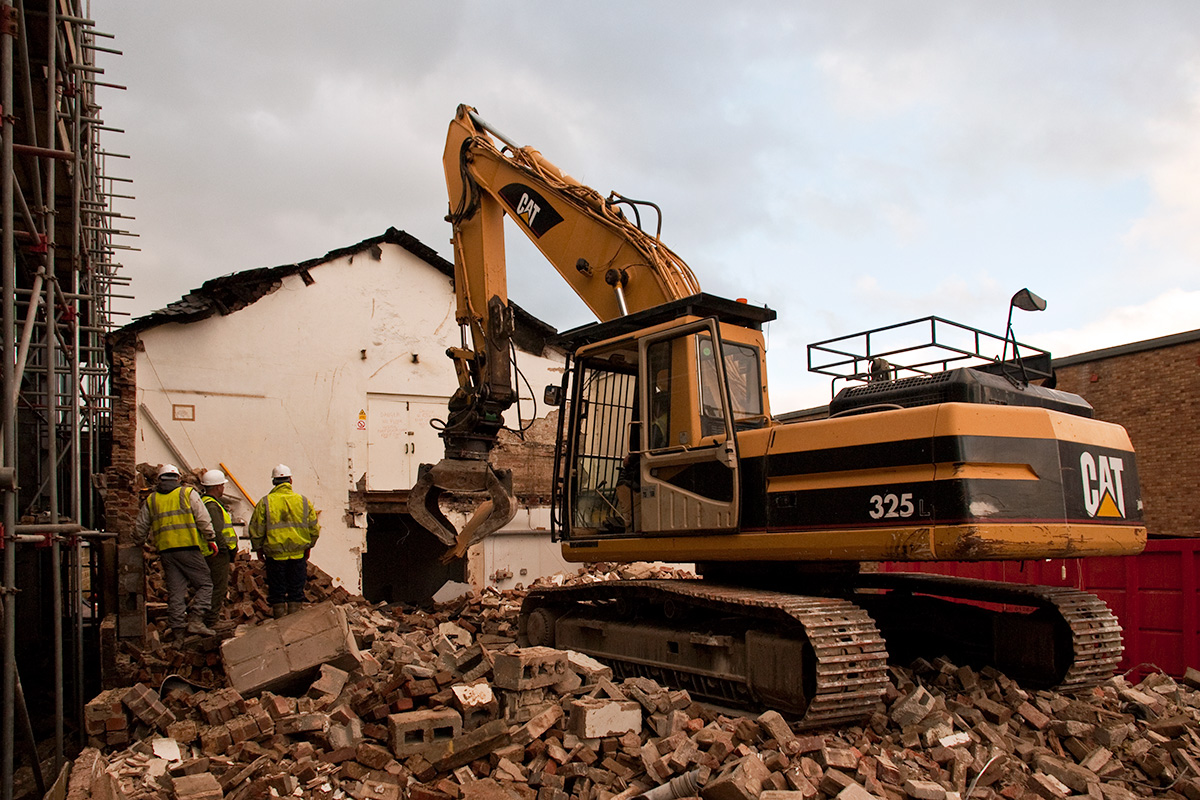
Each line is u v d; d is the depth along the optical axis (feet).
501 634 29.71
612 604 25.34
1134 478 21.70
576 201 25.86
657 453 22.50
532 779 16.28
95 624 33.91
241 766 15.79
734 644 20.51
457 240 28.48
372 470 44.29
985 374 20.17
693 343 22.24
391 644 24.61
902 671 21.56
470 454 25.38
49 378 19.60
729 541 21.18
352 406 44.01
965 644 24.75
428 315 46.62
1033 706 20.42
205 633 24.12
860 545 18.80
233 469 40.65
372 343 44.86
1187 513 45.93
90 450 31.24
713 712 19.92
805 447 20.11
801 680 18.60
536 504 50.26
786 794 14.25
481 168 28.19
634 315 23.47
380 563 56.49
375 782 15.89
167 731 17.93
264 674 20.48
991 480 17.88
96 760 16.39
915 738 18.19
